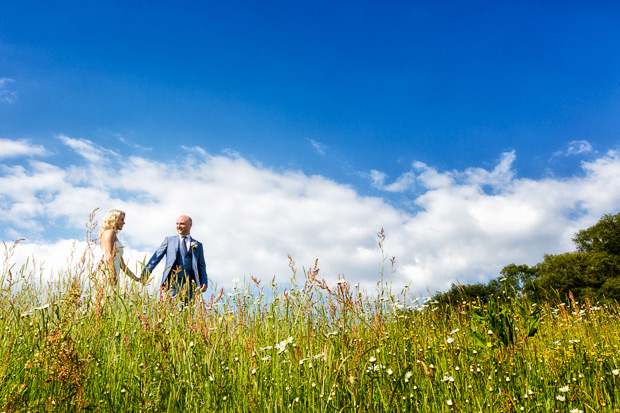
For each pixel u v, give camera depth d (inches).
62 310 108.3
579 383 114.0
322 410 88.9
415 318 171.0
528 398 102.5
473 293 959.6
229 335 131.6
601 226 1072.2
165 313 136.4
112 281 145.3
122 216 241.1
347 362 91.0
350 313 111.3
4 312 129.3
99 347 120.4
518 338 132.0
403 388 102.8
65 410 89.8
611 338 159.9
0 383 89.7
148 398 94.7
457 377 111.9
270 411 92.7
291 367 107.1
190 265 275.6
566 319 189.5
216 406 95.5
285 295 147.7
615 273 928.3
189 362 103.6
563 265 980.6
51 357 91.2
